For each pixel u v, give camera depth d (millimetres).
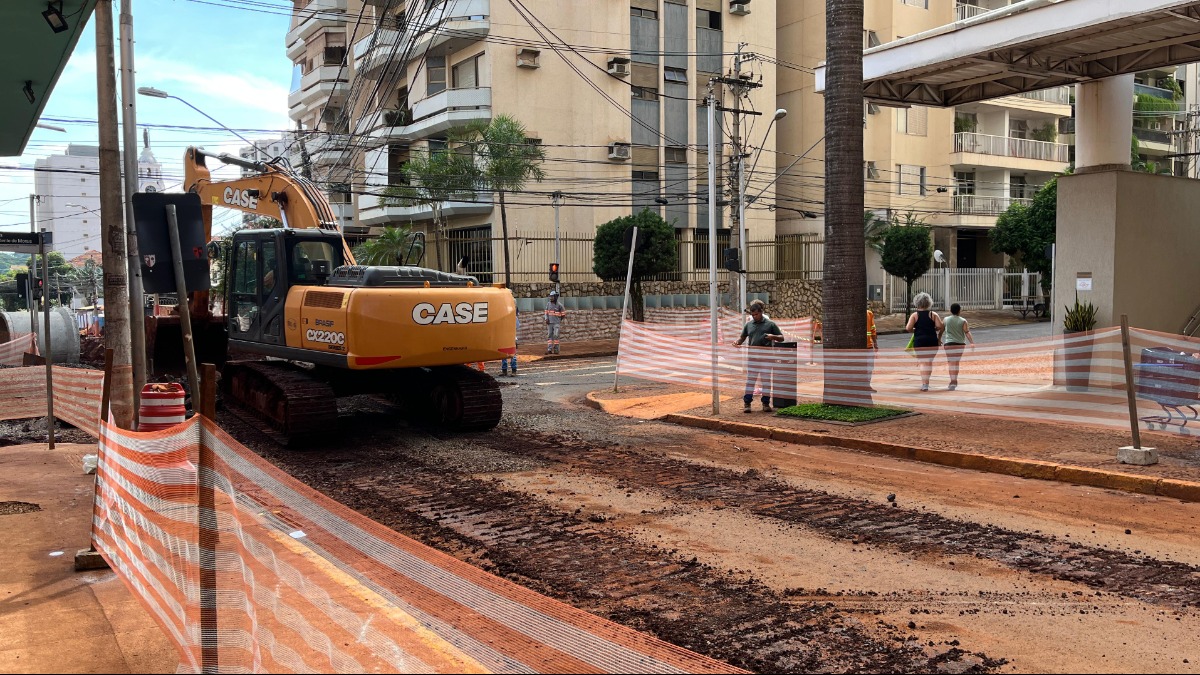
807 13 41969
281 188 13898
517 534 7129
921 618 5199
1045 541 6805
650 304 34906
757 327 13961
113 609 5055
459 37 32938
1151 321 15531
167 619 4594
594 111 34719
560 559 6441
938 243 45219
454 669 4090
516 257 33281
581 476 9438
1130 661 4562
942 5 43188
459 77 34969
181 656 4246
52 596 5297
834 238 13547
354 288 11180
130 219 11266
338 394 12578
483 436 12164
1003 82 16547
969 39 14062
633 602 5496
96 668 4176
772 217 40656
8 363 22812
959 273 44062
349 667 4008
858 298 13523
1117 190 14914
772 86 40062
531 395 17766
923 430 11547
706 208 38094
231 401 13992
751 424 12555
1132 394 9234
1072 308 15570
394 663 4109
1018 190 47062
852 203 13469
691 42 37188
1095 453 9758
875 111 42781
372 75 37344
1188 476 8516
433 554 6457
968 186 45688
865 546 6723
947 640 4859
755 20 39250
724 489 8758
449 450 11055
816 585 5812
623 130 35375
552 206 33688
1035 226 40250
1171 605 5387
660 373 20469
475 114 32812
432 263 37000
